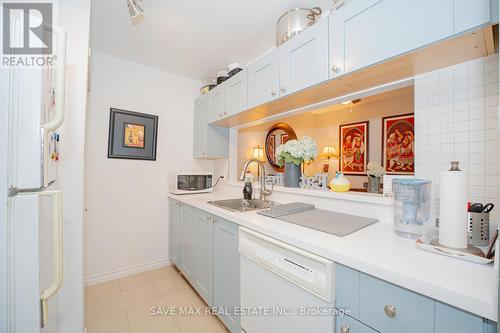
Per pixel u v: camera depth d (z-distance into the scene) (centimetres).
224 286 145
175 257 229
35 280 52
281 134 282
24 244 51
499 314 45
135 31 176
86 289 199
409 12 87
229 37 183
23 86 52
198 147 258
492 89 88
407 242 86
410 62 97
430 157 104
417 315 59
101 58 211
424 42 83
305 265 87
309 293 85
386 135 264
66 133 109
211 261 160
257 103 166
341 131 309
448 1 78
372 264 67
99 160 211
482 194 90
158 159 245
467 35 77
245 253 119
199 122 256
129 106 226
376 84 123
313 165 326
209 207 161
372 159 277
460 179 74
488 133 89
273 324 102
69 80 110
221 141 252
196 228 185
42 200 59
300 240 89
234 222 131
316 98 148
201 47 200
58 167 105
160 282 213
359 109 291
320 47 119
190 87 268
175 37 184
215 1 143
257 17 159
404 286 60
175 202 231
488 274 60
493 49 86
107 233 215
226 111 204
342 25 109
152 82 240
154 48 202
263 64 160
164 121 248
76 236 111
